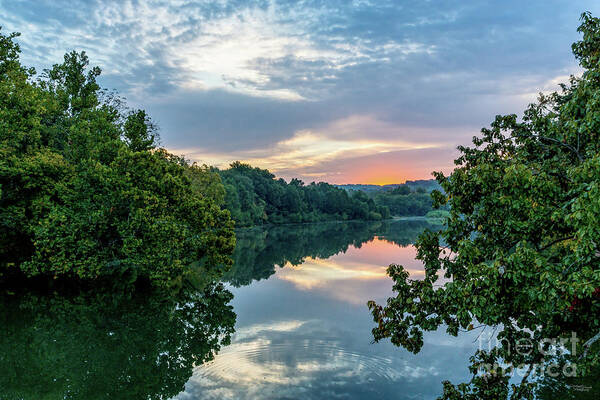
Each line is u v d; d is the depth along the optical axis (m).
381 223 131.12
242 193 96.50
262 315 17.42
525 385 9.17
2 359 12.14
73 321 16.34
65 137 26.42
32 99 22.02
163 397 9.64
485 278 7.71
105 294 21.36
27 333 14.67
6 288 21.73
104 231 21.69
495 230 9.27
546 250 10.36
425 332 14.59
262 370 11.23
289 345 13.36
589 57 9.72
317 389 9.94
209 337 14.42
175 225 21.22
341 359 12.00
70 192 21.00
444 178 10.55
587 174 7.48
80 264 20.17
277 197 122.12
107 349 13.23
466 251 8.50
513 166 8.41
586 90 8.68
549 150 10.38
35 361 12.11
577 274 6.98
